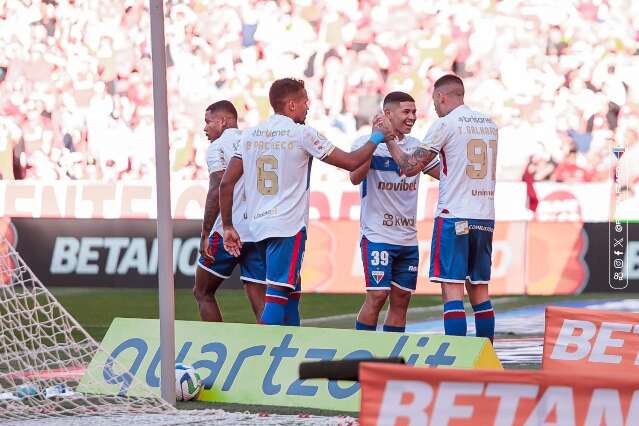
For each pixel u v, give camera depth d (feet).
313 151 64.28
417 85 162.81
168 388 59.00
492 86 160.97
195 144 158.92
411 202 72.64
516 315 109.50
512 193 137.18
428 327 101.91
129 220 127.44
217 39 163.12
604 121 157.89
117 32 162.61
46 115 160.76
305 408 58.95
